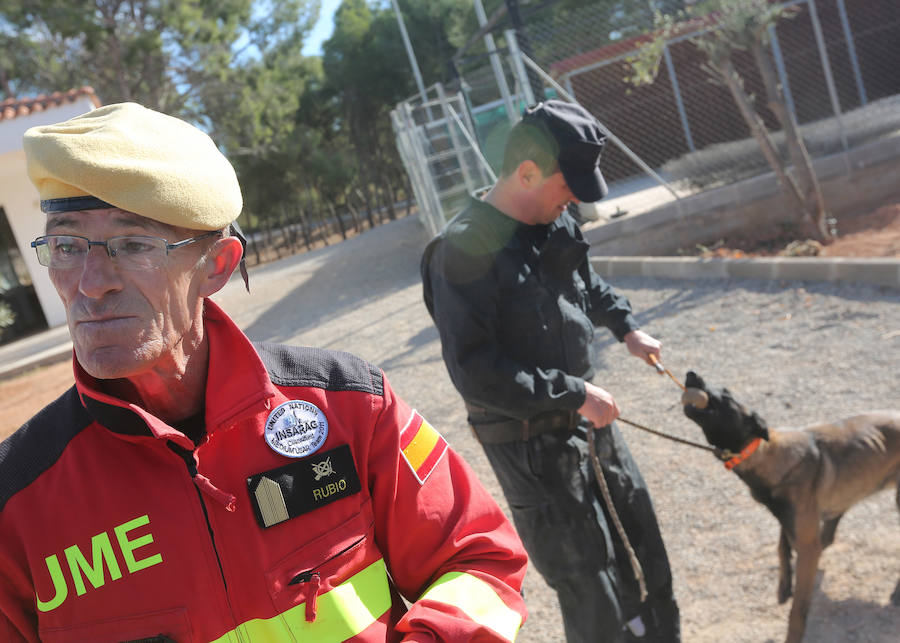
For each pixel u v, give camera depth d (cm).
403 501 130
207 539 111
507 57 1070
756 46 879
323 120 3619
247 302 1506
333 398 127
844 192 1030
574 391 226
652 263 857
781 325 607
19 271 1819
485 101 1133
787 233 954
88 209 107
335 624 114
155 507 111
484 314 226
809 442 299
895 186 1034
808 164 884
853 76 1658
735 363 555
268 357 127
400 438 132
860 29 1662
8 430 862
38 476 112
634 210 1064
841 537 348
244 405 116
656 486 414
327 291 1398
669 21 929
